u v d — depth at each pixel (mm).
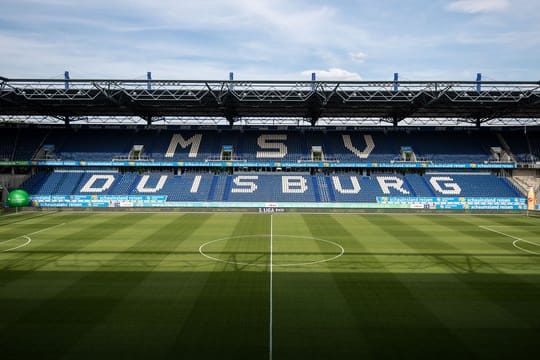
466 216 50031
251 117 66750
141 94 50969
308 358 14734
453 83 47156
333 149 63562
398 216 49844
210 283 22891
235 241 34219
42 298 20484
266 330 16953
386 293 21438
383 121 67750
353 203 54062
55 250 30453
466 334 16703
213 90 50062
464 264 27172
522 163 59219
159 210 53844
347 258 28594
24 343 15797
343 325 17500
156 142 64438
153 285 22484
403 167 59812
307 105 56625
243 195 55750
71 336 16375
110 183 57906
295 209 53688
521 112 61281
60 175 59531
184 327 17203
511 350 15406
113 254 29312
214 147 63656
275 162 59656
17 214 49844
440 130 66938
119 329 17000
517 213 53000
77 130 66188
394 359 14711
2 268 25609
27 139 63594
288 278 23922
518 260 28312
